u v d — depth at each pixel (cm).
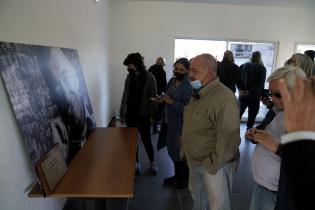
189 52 547
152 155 306
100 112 406
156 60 485
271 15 526
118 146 197
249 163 342
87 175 148
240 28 530
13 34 132
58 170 141
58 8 202
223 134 156
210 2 507
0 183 115
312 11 525
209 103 163
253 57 430
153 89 287
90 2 326
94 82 356
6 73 121
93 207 163
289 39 538
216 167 160
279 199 86
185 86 241
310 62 181
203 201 196
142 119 293
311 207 48
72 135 187
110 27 514
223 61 403
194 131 174
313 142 49
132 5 514
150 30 525
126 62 282
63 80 193
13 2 132
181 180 271
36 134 140
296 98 52
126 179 143
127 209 234
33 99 143
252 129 144
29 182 141
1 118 118
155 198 253
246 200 254
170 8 518
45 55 168
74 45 251
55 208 190
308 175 49
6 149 121
